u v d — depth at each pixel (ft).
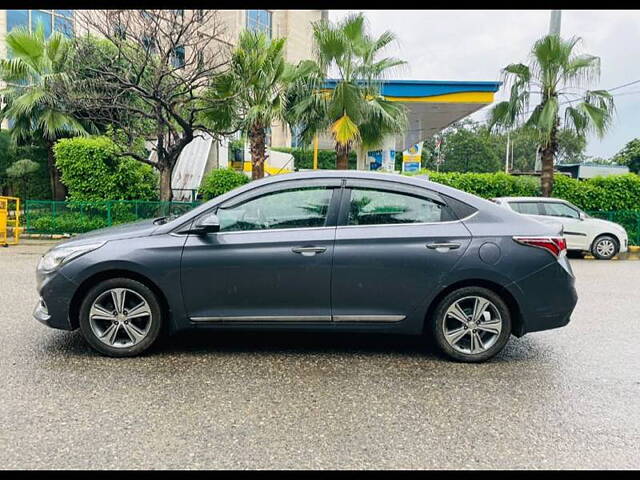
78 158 45.65
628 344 15.90
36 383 12.03
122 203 44.70
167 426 10.00
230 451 9.12
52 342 15.10
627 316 19.61
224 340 15.79
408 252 13.52
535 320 13.74
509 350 15.20
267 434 9.75
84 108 45.01
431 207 14.06
